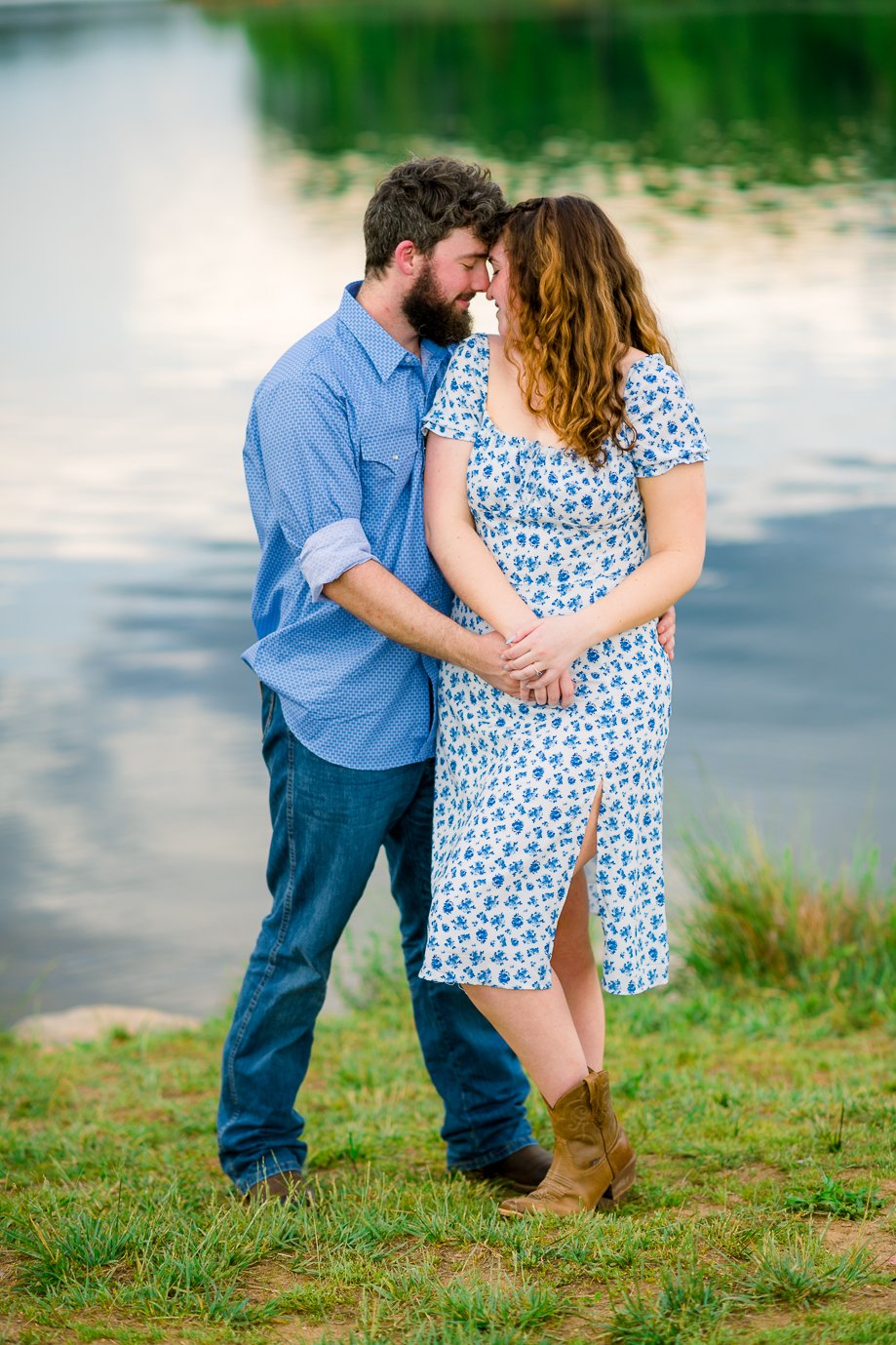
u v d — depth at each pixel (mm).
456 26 67562
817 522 12242
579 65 54312
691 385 16812
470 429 3061
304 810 3160
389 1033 5004
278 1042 3270
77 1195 3244
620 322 2998
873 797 7301
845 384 16562
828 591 10703
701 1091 3910
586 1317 2543
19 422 17016
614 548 3029
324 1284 2734
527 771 2941
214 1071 4602
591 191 31344
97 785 7949
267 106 54062
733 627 10117
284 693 3137
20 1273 2809
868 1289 2576
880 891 5730
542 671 2898
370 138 44562
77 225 34469
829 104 44875
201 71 64875
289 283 26141
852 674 9172
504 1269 2752
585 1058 3199
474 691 3043
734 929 5473
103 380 19156
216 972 6059
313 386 3055
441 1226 2908
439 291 3082
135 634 10445
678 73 51688
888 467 13586
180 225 33406
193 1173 3506
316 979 3229
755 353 18188
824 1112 3623
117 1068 4723
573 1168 3020
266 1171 3252
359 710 3117
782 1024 4734
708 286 22297
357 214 33531
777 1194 3014
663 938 3057
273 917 3256
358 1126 3850
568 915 3180
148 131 50219
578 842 2953
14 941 6301
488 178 3121
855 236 26109
